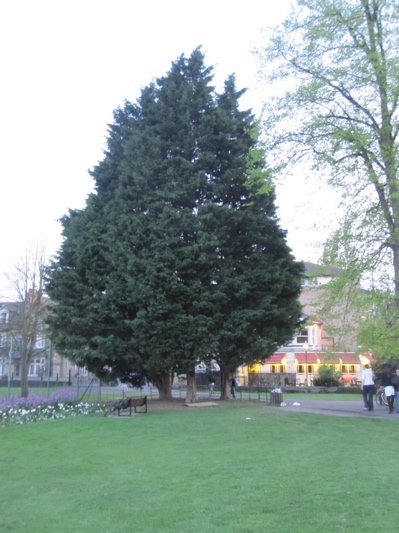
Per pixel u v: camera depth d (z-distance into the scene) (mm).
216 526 7016
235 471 10148
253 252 24766
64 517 7574
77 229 25953
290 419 18094
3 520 7480
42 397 25078
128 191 24422
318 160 17156
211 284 23531
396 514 7441
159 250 22859
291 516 7395
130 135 27969
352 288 16828
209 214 22375
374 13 17344
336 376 42594
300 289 24656
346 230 16625
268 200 25531
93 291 24109
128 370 26203
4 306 41969
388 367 23734
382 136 16906
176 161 24141
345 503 7996
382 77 16547
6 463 11539
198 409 21812
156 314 22000
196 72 27703
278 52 18453
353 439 14141
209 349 22453
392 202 16016
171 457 11719
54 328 25016
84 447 13328
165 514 7602
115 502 8297
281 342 24703
